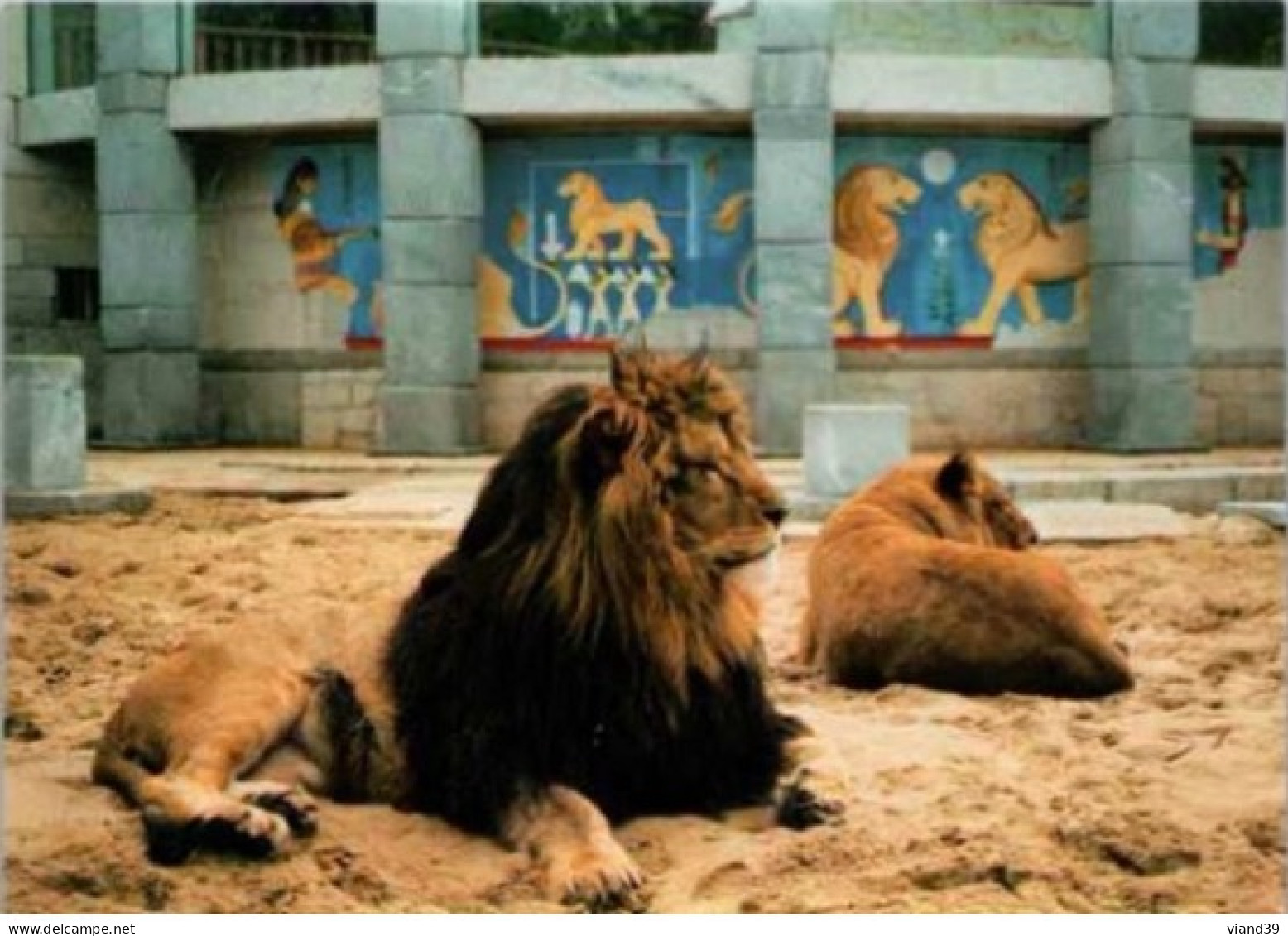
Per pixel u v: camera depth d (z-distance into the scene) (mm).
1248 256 25438
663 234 24328
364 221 25094
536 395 24547
